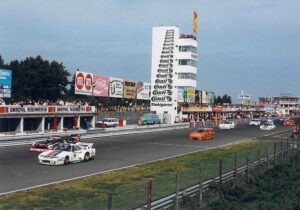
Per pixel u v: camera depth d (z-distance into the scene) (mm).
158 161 32906
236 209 17953
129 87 88500
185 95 99625
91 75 74438
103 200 13062
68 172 26469
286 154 35344
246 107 160750
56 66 91500
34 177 24156
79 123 65125
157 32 93000
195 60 101562
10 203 17234
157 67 92812
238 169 23656
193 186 17750
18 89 85875
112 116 77312
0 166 27594
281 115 178500
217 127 87125
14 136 45906
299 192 22891
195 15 100188
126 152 38688
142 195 14000
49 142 36688
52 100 90875
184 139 55625
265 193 21641
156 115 84062
